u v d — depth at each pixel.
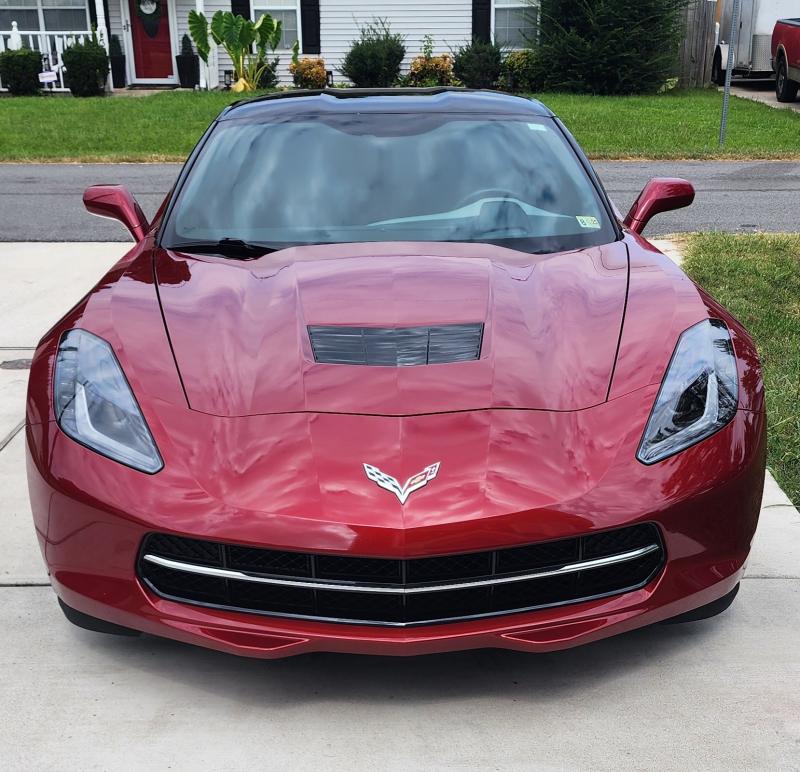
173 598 2.14
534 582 2.11
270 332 2.48
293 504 2.01
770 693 2.26
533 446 2.12
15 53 18.50
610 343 2.44
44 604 2.66
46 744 2.11
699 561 2.20
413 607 2.07
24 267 6.45
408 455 2.08
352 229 3.05
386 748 2.09
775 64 18.00
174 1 19.66
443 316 2.53
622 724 2.16
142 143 12.33
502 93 3.85
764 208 8.35
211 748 2.10
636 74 18.42
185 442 2.16
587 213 3.17
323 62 19.08
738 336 2.62
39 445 2.26
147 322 2.54
